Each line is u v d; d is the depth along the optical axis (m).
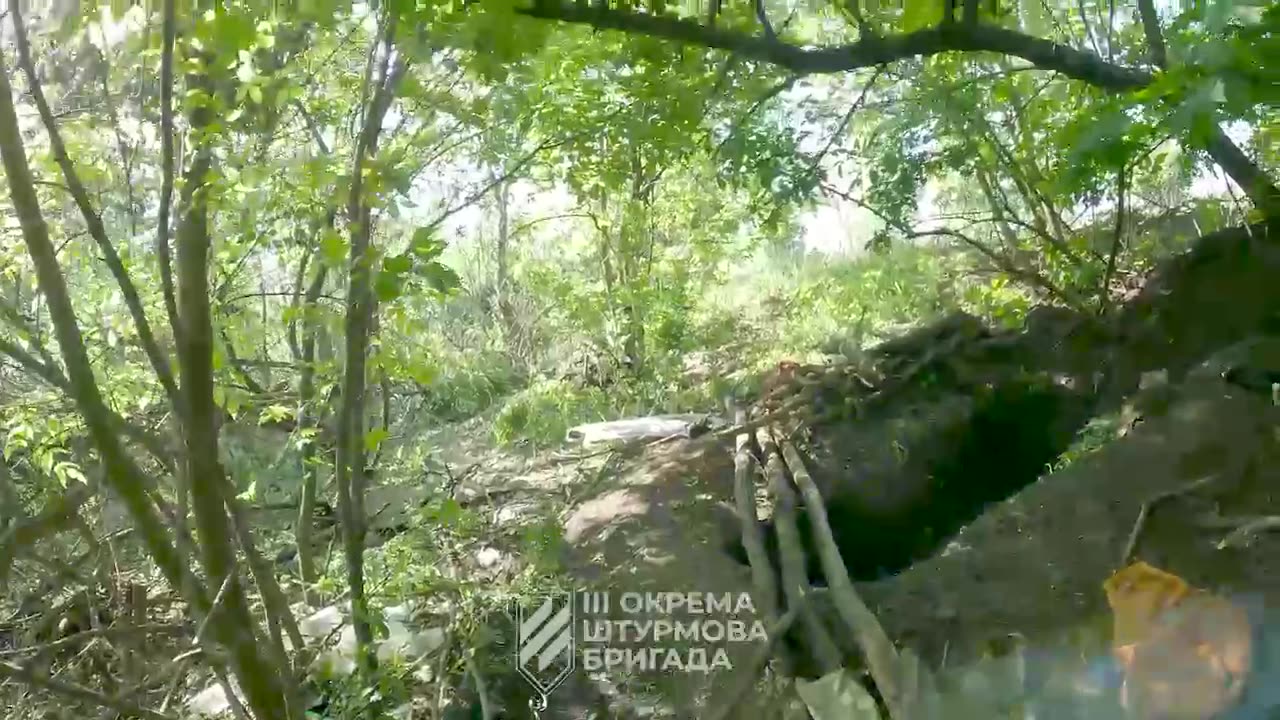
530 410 5.86
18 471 3.53
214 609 3.05
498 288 6.03
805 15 4.68
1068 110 4.73
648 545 4.13
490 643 3.66
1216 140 3.27
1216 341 4.81
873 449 4.93
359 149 3.21
